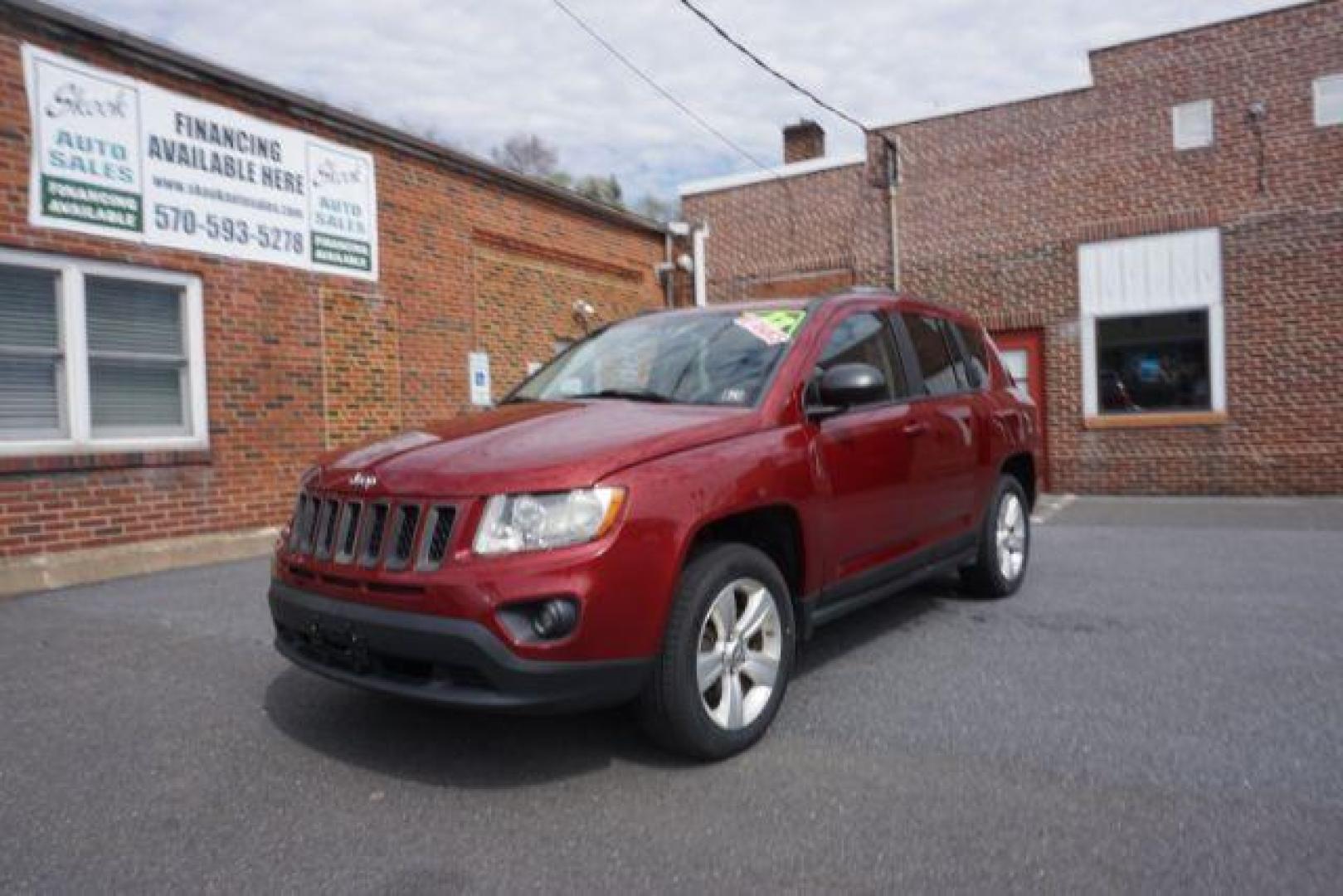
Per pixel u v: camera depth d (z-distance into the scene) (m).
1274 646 4.74
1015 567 5.99
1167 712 3.80
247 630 5.36
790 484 3.65
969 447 5.23
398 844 2.77
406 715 3.86
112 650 4.92
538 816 2.93
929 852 2.67
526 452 3.16
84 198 7.21
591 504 2.98
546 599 2.89
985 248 13.80
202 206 8.04
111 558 7.15
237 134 8.32
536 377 4.79
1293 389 11.84
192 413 8.00
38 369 7.08
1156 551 7.77
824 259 15.13
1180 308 12.49
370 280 9.63
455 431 3.61
